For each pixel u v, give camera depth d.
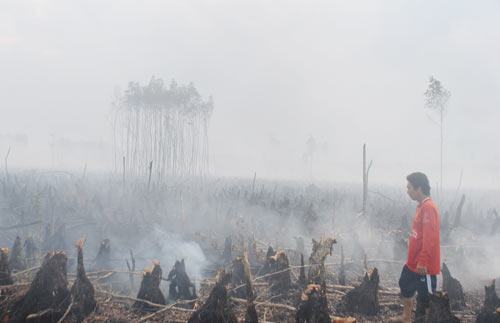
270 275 6.86
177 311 5.91
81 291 5.56
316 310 5.18
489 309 5.60
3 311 5.38
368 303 6.16
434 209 5.21
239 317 5.75
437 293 5.03
